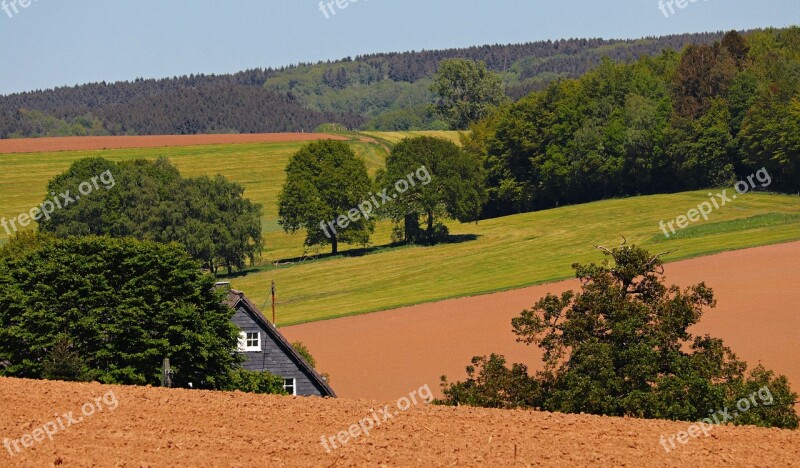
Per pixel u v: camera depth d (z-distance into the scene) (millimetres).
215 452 42938
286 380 81062
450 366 94812
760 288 121438
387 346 107125
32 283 76062
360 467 41031
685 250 157125
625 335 61781
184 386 75312
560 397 61500
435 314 125500
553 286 139500
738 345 93625
